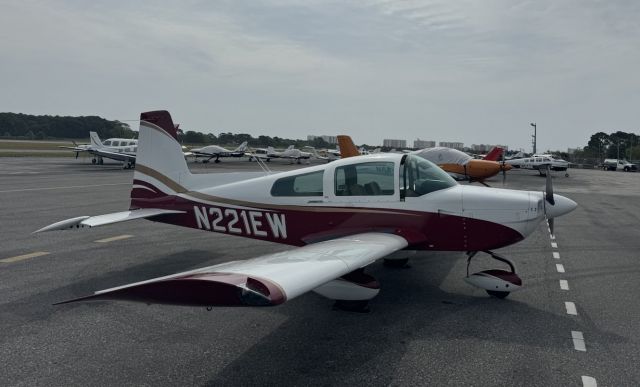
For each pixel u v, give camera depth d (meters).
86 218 5.93
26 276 5.88
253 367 3.48
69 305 4.82
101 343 3.91
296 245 5.91
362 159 5.64
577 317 4.57
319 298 5.16
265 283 2.75
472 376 3.33
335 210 5.64
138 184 6.80
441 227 5.29
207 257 6.99
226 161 49.78
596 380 3.27
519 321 4.45
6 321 4.38
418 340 3.99
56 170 27.86
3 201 13.22
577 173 40.75
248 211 6.13
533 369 3.44
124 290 2.58
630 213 12.66
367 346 3.87
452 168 19.67
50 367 3.47
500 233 5.16
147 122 6.74
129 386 3.20
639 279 5.96
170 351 3.76
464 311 4.75
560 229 9.91
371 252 4.20
